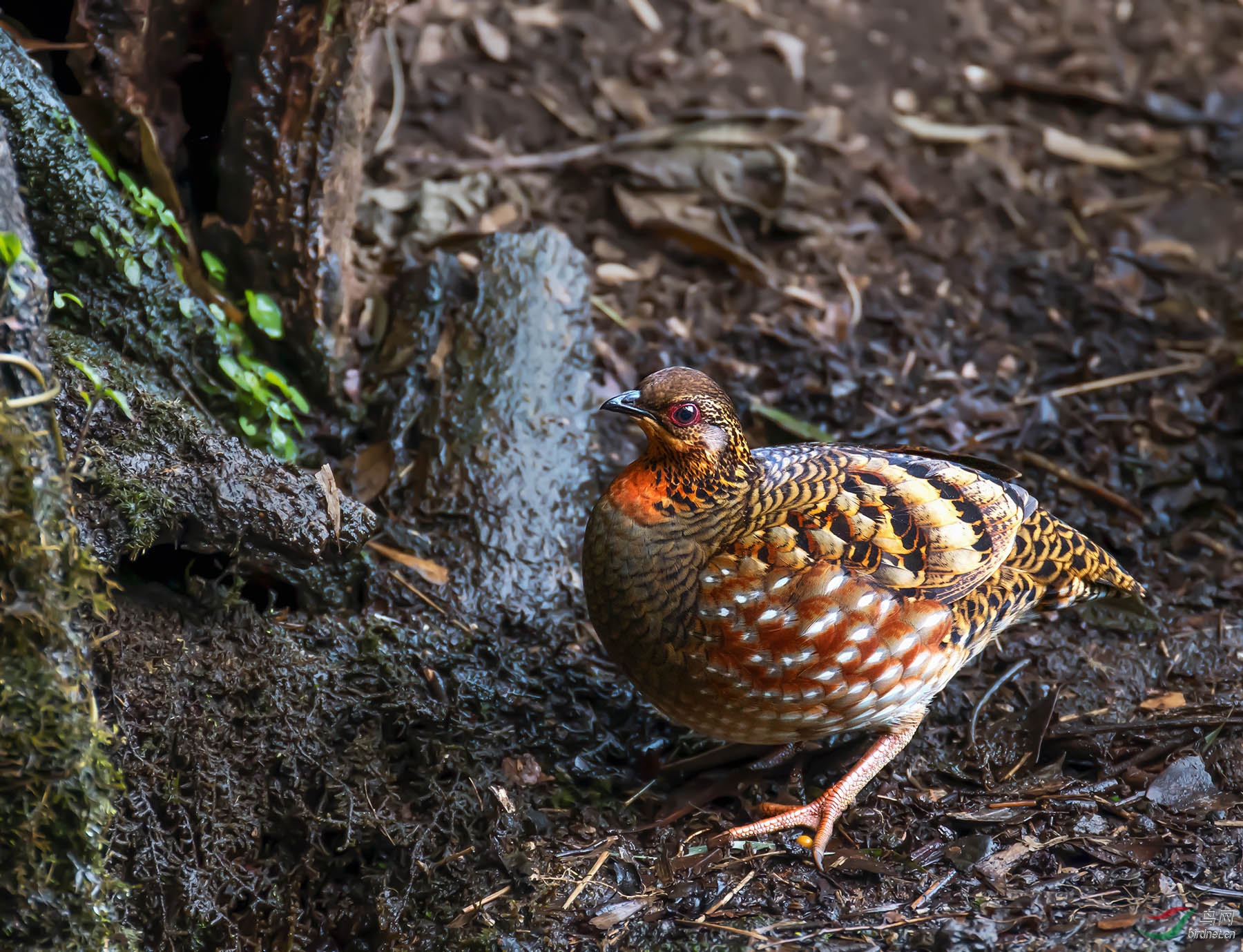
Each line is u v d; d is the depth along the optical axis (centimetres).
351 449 840
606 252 1076
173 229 748
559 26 1303
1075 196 1179
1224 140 1256
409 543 782
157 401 655
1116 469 902
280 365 815
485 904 591
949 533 615
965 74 1327
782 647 589
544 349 874
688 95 1247
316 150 774
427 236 1012
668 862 612
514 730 686
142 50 745
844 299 1044
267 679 632
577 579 793
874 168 1189
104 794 504
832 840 630
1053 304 1045
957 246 1116
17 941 484
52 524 481
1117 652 765
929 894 582
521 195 1091
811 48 1342
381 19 795
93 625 592
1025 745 689
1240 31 1409
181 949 559
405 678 679
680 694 620
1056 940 537
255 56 752
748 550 583
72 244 679
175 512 626
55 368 630
